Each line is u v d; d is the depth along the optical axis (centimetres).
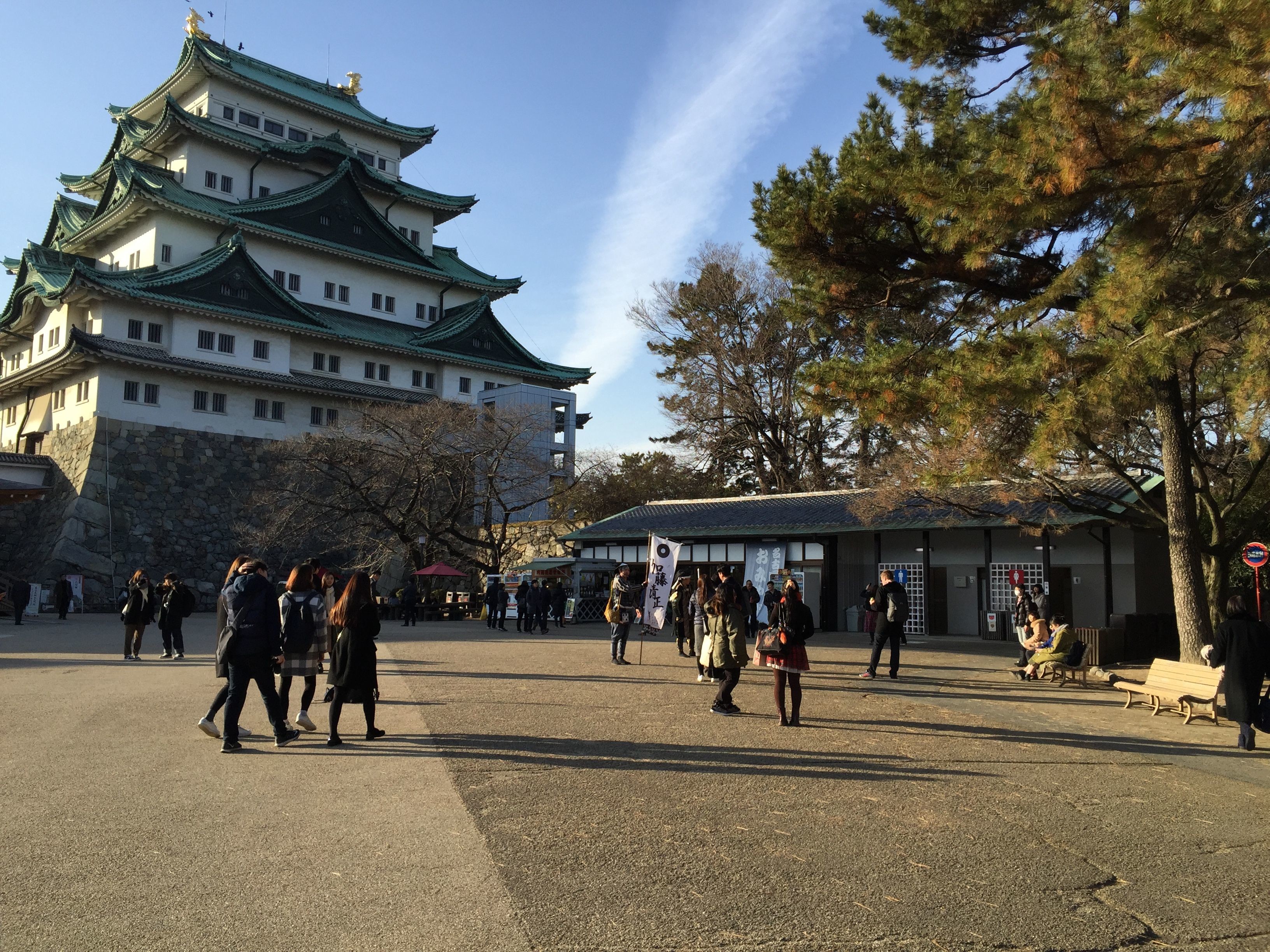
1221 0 860
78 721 1089
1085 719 1228
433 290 7069
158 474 4972
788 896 521
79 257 5675
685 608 2241
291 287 6147
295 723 1088
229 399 5350
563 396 6494
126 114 6825
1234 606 1031
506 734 1018
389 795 734
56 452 5162
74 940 439
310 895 505
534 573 3819
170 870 545
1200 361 1469
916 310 1539
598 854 589
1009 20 1393
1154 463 2006
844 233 1366
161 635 2711
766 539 3328
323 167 6656
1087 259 1160
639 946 445
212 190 6106
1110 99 1019
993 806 738
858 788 789
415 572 4069
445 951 432
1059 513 2531
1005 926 484
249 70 6869
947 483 1412
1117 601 2722
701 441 4997
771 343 4653
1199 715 1243
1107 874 575
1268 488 2034
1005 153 1117
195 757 882
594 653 2180
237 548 5144
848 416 1398
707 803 724
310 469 4700
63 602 3653
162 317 5175
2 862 556
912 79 1491
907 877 559
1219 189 1059
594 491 5041
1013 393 1145
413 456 4369
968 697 1441
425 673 1669
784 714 1113
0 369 6328
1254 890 547
